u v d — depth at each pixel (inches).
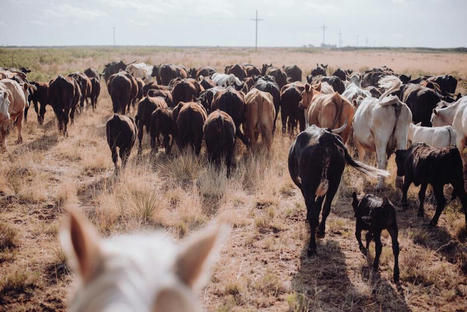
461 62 1780.3
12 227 244.2
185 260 25.3
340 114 342.0
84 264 23.9
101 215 255.8
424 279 201.8
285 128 525.3
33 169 345.1
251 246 237.5
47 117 585.0
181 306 22.5
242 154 421.7
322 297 188.7
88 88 644.1
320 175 219.3
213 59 1925.4
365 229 224.2
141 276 22.7
